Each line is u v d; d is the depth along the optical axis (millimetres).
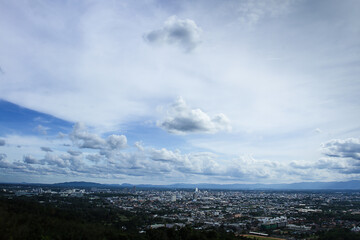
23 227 172750
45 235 173375
